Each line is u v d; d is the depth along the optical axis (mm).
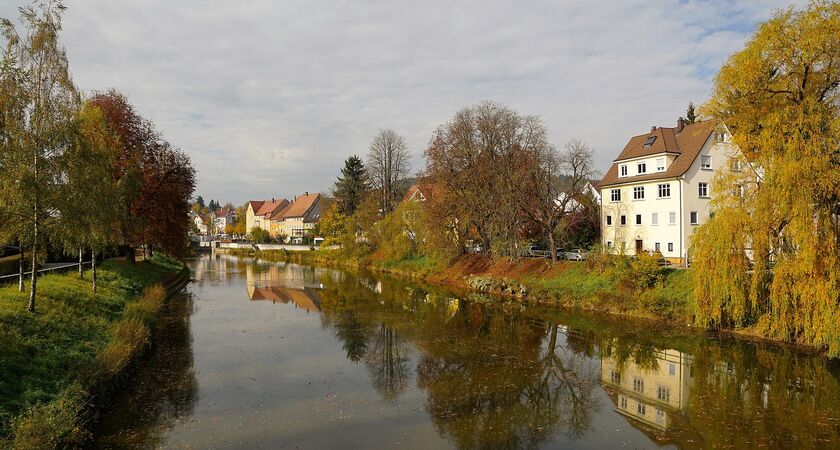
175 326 25969
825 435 12883
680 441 12672
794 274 19062
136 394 15477
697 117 23219
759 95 20750
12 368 12945
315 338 23578
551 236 38906
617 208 45281
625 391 16500
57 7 18453
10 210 16391
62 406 11570
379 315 29844
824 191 17812
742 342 21953
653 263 29219
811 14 19047
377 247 65625
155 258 53406
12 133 16609
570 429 13445
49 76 18000
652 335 23906
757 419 14008
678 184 39656
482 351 21469
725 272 21312
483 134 42875
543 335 24422
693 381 17422
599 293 30734
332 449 11883
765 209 19688
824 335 18031
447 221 47031
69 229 17906
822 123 18391
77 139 18406
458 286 43531
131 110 37312
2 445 9875
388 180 65438
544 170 38562
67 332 16938
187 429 12891
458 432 13117
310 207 122750
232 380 17000
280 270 62531
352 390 16234
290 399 15289
